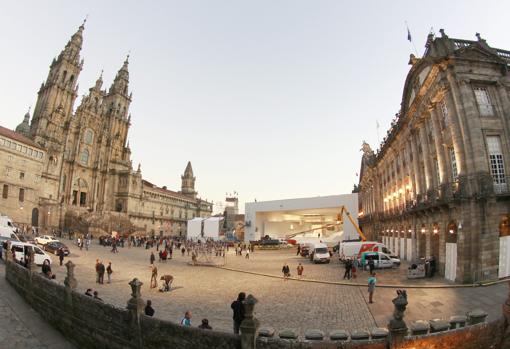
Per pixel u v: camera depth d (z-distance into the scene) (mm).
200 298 21188
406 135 35000
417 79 29969
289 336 9062
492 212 20859
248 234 82562
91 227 73562
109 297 20281
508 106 22719
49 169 79625
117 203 105562
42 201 71000
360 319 16078
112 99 116062
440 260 24891
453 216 22703
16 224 58375
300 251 56000
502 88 22906
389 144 42500
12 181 62469
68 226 76500
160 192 124625
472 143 21625
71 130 92562
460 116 22297
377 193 53719
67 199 88500
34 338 13969
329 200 72500
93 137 101125
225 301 20375
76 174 92750
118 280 26500
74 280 14812
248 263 41938
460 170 22000
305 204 75750
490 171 21562
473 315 8938
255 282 27250
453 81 22984
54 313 15375
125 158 114250
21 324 15086
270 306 18938
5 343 13125
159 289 23547
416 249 32344
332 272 32375
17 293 19453
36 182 68438
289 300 20422
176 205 134500
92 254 42094
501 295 17266
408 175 36125
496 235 20688
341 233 74562
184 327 9750
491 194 20406
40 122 82125
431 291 20344
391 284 23469
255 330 8602
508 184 21391
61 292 15000
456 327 8969
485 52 23172
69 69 94625
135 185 109062
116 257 41156
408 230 35500
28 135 82750
